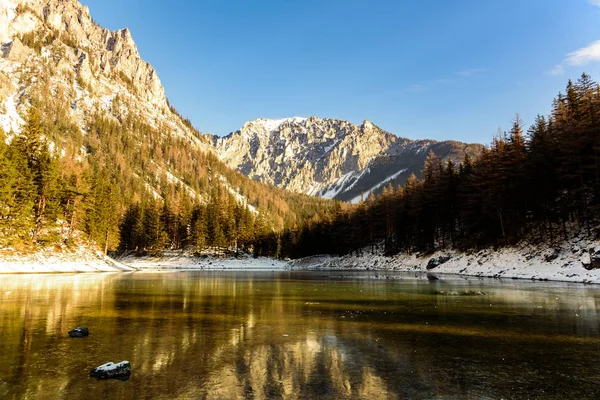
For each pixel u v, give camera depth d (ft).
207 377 25.49
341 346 34.91
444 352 32.63
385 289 96.32
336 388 23.40
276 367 28.04
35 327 42.68
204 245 342.44
